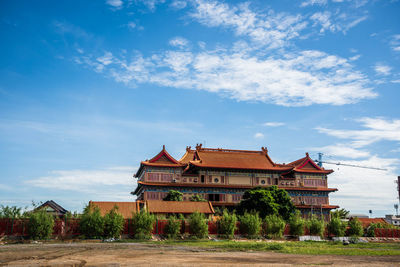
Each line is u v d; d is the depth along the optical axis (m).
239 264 26.67
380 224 85.38
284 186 104.88
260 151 112.94
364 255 36.69
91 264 25.81
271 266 25.92
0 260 27.97
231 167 100.25
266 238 65.56
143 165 96.50
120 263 26.39
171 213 76.62
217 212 85.81
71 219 56.22
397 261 30.67
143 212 60.38
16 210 53.22
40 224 51.66
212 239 59.84
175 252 35.66
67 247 41.38
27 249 38.12
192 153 110.62
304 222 71.19
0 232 51.28
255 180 103.50
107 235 55.62
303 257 32.97
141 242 51.84
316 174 109.31
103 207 71.06
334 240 69.62
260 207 78.88
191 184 96.00
